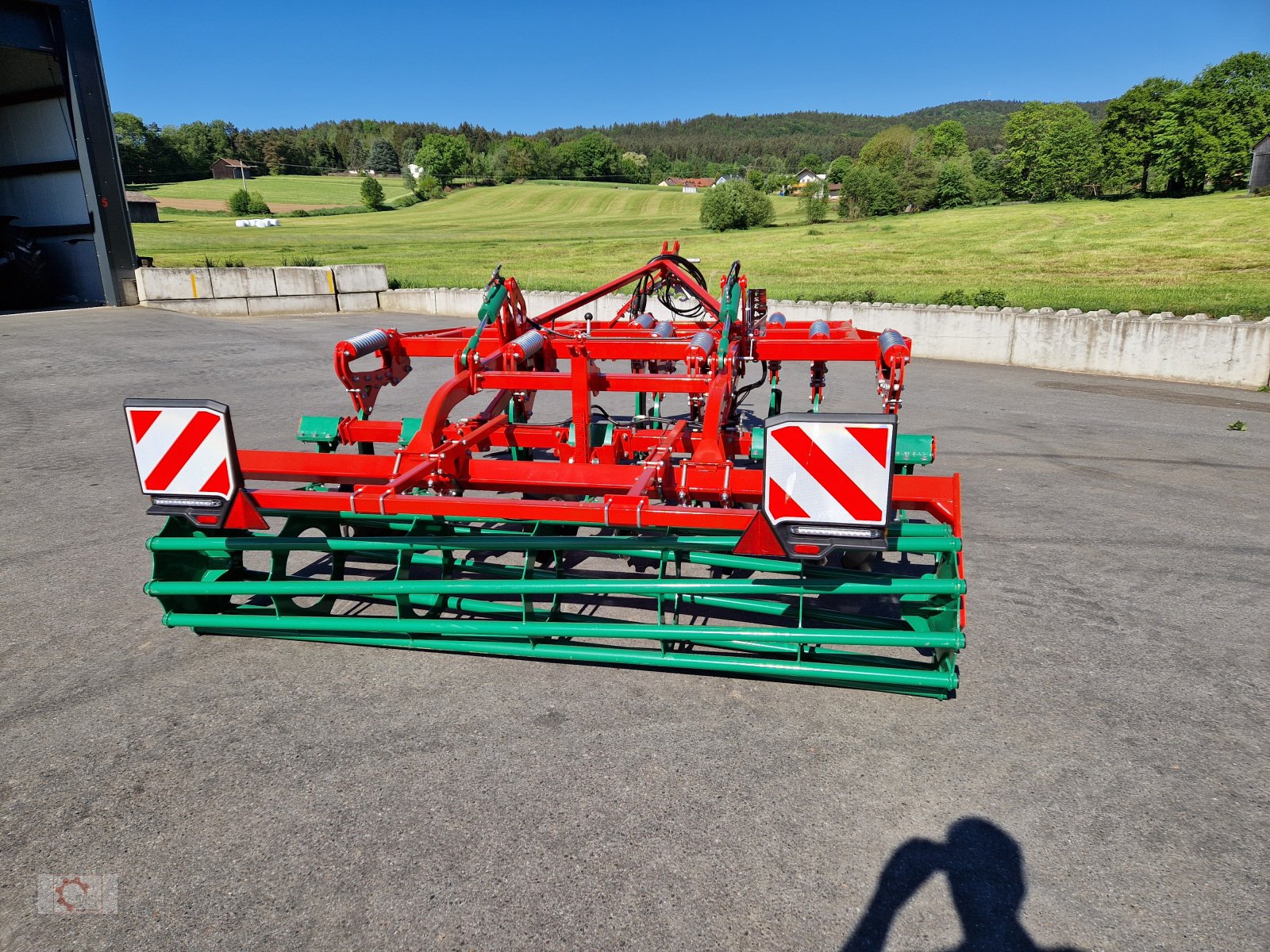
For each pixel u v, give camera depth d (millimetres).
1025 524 5785
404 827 2691
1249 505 6230
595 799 2834
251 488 6680
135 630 4098
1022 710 3414
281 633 3949
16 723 3279
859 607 4398
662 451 4285
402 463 4203
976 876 2500
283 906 2375
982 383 12039
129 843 2631
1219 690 3586
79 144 18000
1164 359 12352
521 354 5543
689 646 3883
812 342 5969
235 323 18031
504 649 3701
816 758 3072
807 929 2303
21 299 19406
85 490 6355
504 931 2285
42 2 16703
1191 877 2498
